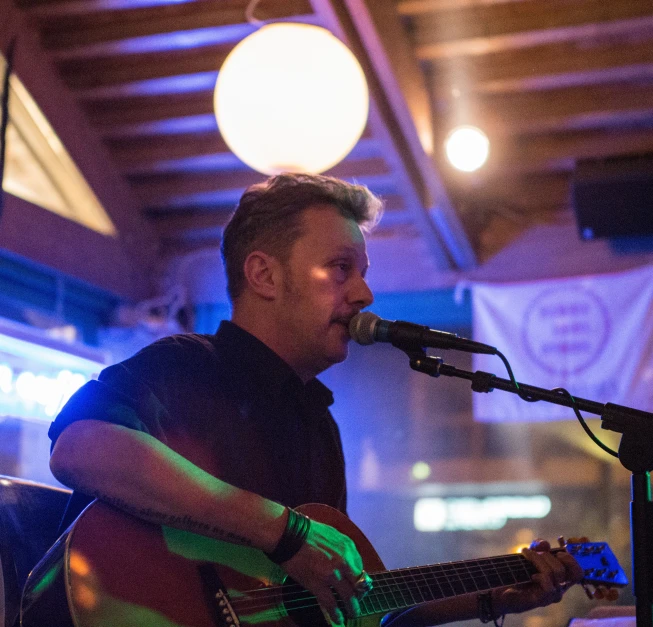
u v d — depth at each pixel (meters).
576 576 1.99
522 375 5.29
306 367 2.04
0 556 1.72
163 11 4.43
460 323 6.04
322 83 3.35
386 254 5.73
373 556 1.89
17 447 4.94
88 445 1.56
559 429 9.30
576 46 4.43
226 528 1.59
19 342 4.38
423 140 4.39
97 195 5.30
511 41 4.30
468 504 9.51
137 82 4.76
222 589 1.63
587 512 9.18
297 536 1.63
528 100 4.69
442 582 1.89
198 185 5.41
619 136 4.79
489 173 5.12
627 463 1.75
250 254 2.02
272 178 2.10
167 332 5.73
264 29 3.39
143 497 1.55
